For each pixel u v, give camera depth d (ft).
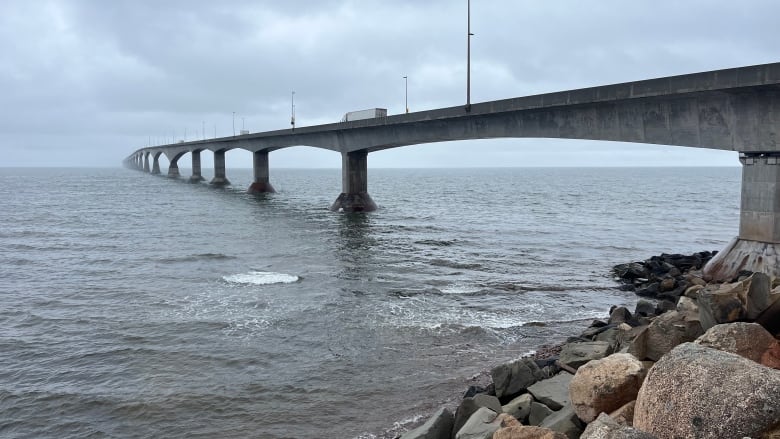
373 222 181.88
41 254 114.21
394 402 43.45
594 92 102.17
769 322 36.01
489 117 135.85
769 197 77.56
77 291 80.23
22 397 44.52
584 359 42.52
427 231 158.92
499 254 118.62
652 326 37.24
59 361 52.31
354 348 55.88
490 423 30.30
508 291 82.33
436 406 42.57
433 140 162.71
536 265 105.60
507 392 39.01
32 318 66.13
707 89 81.87
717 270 80.74
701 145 88.12
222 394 45.01
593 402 28.81
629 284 86.63
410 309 70.95
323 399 44.06
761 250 77.56
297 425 39.81
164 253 115.75
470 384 46.70
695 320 38.42
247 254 115.24
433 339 58.80
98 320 65.31
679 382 21.97
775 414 19.75
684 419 21.06
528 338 59.41
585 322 65.57
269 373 49.39
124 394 44.98
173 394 44.96
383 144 184.03
